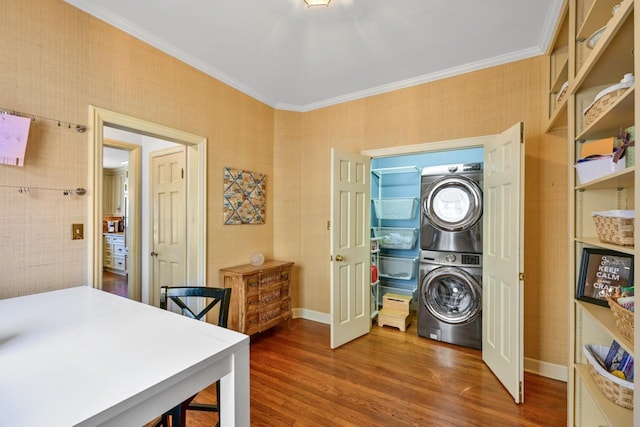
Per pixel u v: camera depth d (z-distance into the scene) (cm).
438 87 271
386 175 411
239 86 294
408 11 189
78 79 179
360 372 227
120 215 612
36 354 89
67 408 65
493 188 230
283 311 310
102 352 90
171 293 157
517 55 234
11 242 154
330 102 332
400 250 398
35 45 162
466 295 283
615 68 128
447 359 248
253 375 222
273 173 342
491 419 175
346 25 204
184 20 199
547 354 226
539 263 229
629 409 112
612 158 118
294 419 174
